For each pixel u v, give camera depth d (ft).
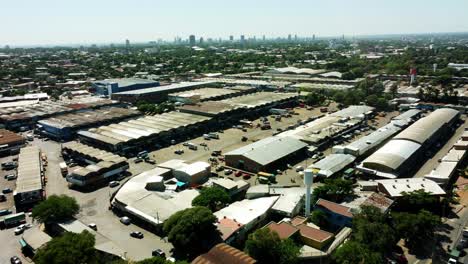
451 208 222.28
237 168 295.28
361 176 273.33
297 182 266.16
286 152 305.94
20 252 185.16
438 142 357.82
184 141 371.76
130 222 212.84
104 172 270.46
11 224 211.41
